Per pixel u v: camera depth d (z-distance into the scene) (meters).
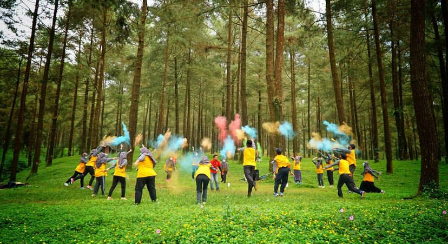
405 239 4.49
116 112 44.16
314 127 59.53
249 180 9.67
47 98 30.02
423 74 8.45
